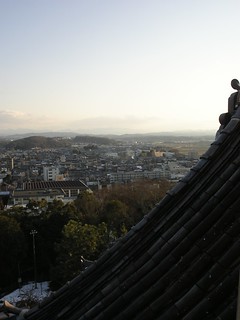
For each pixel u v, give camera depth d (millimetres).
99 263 6863
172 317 4984
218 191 5863
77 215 62625
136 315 5594
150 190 87188
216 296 4688
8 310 8227
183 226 6012
